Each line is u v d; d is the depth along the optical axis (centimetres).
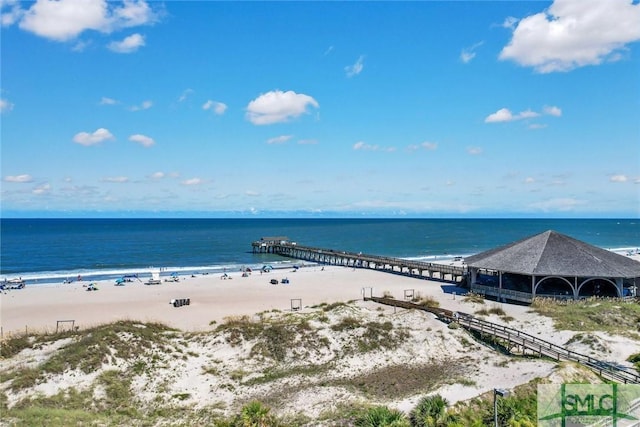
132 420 2434
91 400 2616
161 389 2812
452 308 4750
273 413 2475
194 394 2816
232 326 3722
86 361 2898
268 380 3023
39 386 2658
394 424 2083
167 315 4744
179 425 2361
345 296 5731
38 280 7144
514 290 5344
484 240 16412
